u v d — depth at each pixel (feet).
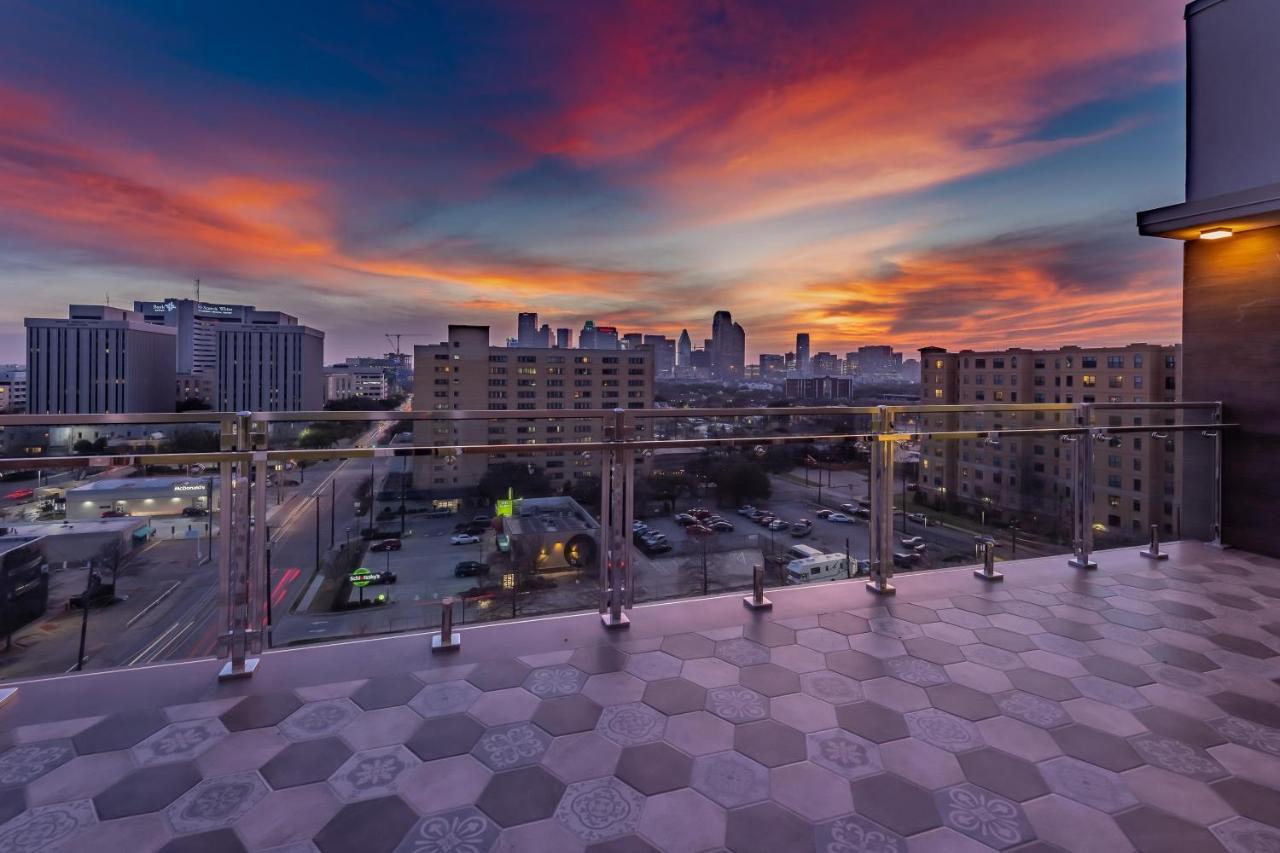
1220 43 14.01
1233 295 13.64
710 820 4.86
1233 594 10.61
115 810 4.91
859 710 6.67
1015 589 10.80
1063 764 5.66
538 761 5.68
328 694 6.91
